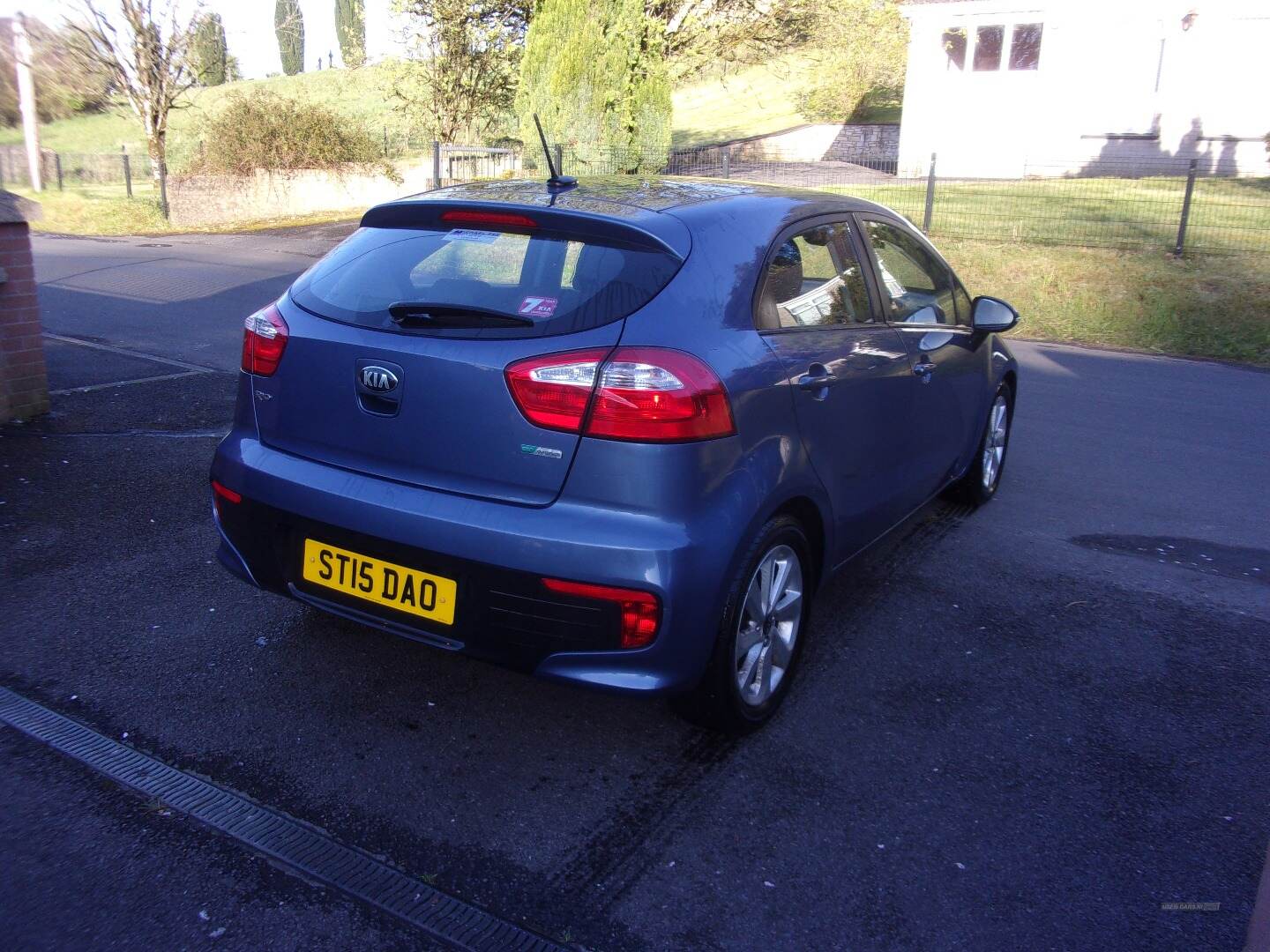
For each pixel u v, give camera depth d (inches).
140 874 107.7
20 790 119.6
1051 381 375.2
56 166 1039.0
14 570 175.3
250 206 900.0
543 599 114.9
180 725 134.7
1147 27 874.1
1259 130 861.8
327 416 129.2
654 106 712.4
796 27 914.7
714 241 132.3
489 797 123.6
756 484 124.8
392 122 1034.1
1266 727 145.9
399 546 121.1
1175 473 263.4
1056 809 126.0
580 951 100.7
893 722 144.1
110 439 247.4
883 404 160.9
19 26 941.2
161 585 172.7
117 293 481.1
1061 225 633.6
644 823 120.1
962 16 928.9
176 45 862.5
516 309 121.2
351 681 147.5
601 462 114.1
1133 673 160.2
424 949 99.9
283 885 107.3
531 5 894.4
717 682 127.7
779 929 104.8
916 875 113.4
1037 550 209.3
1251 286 502.6
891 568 197.8
